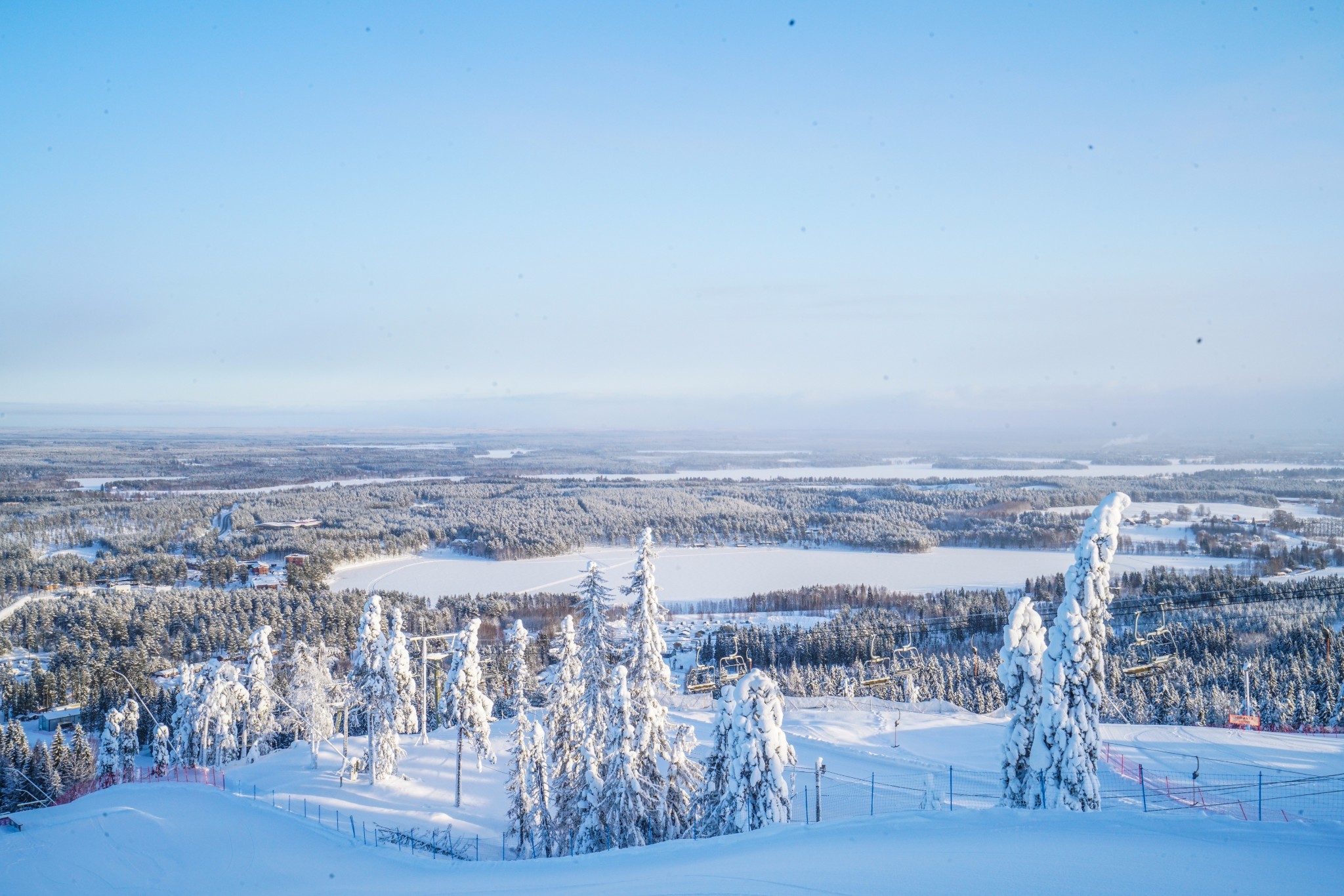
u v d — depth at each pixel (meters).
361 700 51.69
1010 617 29.38
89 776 62.44
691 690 68.94
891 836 23.72
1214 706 65.50
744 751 29.19
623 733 33.25
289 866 29.02
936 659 87.00
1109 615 27.75
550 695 39.16
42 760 59.59
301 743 65.31
